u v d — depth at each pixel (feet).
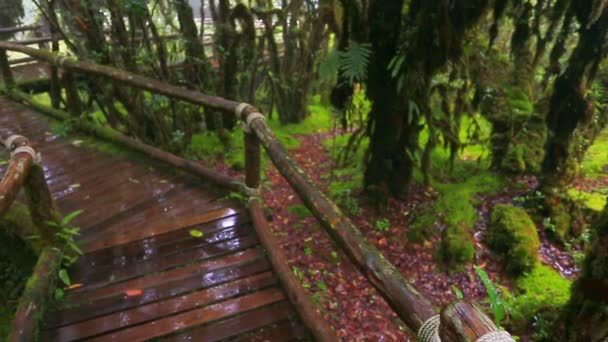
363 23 15.33
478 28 16.84
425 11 14.05
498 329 2.87
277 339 8.34
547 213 17.29
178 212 11.34
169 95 12.36
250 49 24.66
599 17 14.75
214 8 23.52
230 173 21.43
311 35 26.89
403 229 17.04
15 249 12.14
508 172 20.44
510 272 14.94
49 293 8.63
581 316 10.24
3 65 21.01
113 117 18.49
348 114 17.90
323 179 21.80
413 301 4.11
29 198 8.77
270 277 9.54
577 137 17.75
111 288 9.07
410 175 18.16
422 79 15.89
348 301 13.79
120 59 17.74
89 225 10.84
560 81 16.49
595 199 18.71
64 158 14.67
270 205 19.40
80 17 15.40
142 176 13.34
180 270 9.60
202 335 8.30
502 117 20.81
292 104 29.78
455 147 19.26
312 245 16.40
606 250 9.44
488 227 16.75
